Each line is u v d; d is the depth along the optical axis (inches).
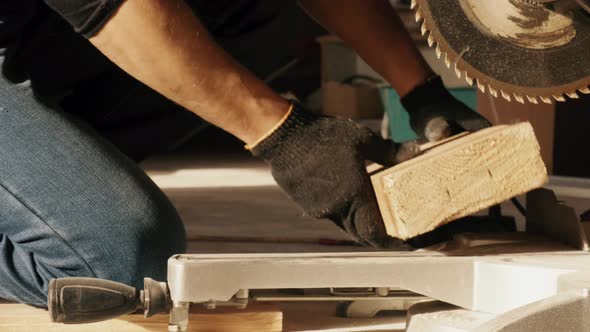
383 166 55.2
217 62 49.7
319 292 60.1
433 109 63.7
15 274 57.9
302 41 277.6
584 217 58.9
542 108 143.8
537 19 50.8
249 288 49.0
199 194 136.7
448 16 51.0
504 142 51.0
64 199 55.1
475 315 50.3
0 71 57.7
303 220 108.4
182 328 48.9
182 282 48.0
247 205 123.4
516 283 48.6
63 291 47.6
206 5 76.2
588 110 141.0
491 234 57.5
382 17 65.7
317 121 51.8
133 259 56.0
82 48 68.1
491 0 50.5
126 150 77.9
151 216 56.6
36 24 64.6
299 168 51.8
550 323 41.3
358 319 61.9
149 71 49.3
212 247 87.6
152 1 47.5
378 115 234.7
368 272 50.0
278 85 286.5
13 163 55.0
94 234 55.2
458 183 50.6
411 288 50.5
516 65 52.2
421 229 50.3
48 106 57.6
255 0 77.7
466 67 52.1
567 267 48.0
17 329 54.7
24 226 55.5
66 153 55.9
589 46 52.1
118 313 48.7
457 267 50.9
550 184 134.4
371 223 52.4
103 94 74.6
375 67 66.9
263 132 51.7
